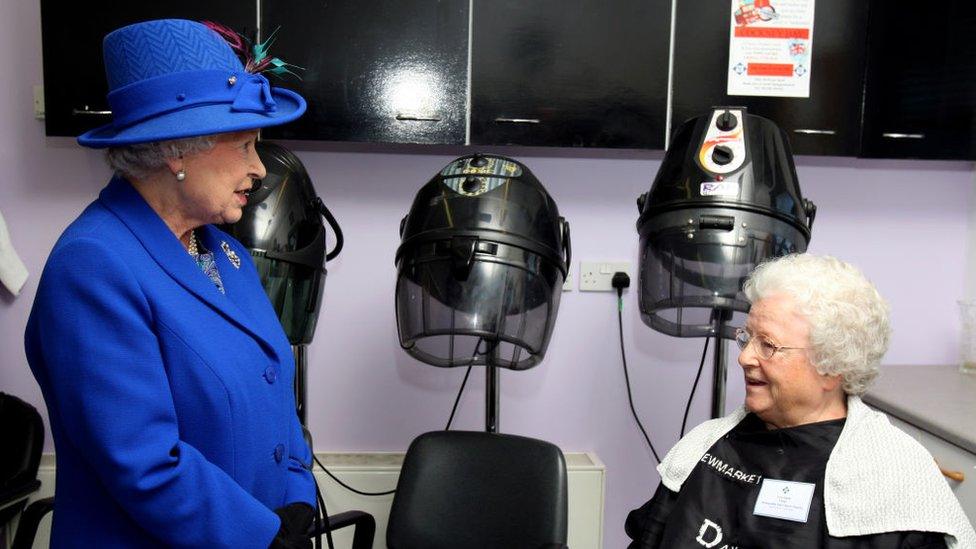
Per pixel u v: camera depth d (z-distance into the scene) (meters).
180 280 1.02
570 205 2.22
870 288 1.17
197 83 1.00
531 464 1.55
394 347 2.23
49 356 0.93
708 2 1.89
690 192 1.43
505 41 1.86
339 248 1.67
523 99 1.88
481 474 1.57
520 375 2.27
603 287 2.25
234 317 1.08
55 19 1.80
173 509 0.94
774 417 1.22
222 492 0.99
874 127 1.94
